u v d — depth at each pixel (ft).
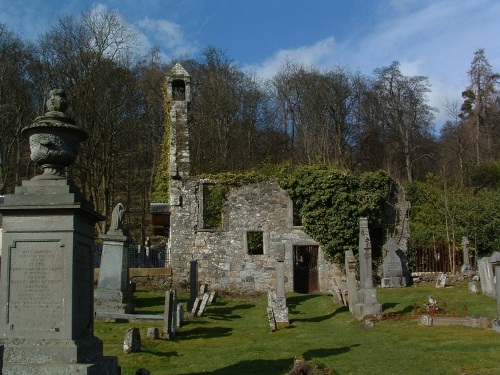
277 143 173.78
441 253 95.04
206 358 39.17
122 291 61.67
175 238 92.48
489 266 66.33
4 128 120.98
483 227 102.83
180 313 55.42
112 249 62.23
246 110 170.60
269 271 91.50
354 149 169.68
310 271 92.73
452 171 157.79
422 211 112.88
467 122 173.99
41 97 120.06
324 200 92.27
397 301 65.67
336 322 57.62
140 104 141.90
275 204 93.40
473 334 44.34
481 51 175.52
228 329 54.49
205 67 169.68
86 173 124.88
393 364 36.09
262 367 35.99
